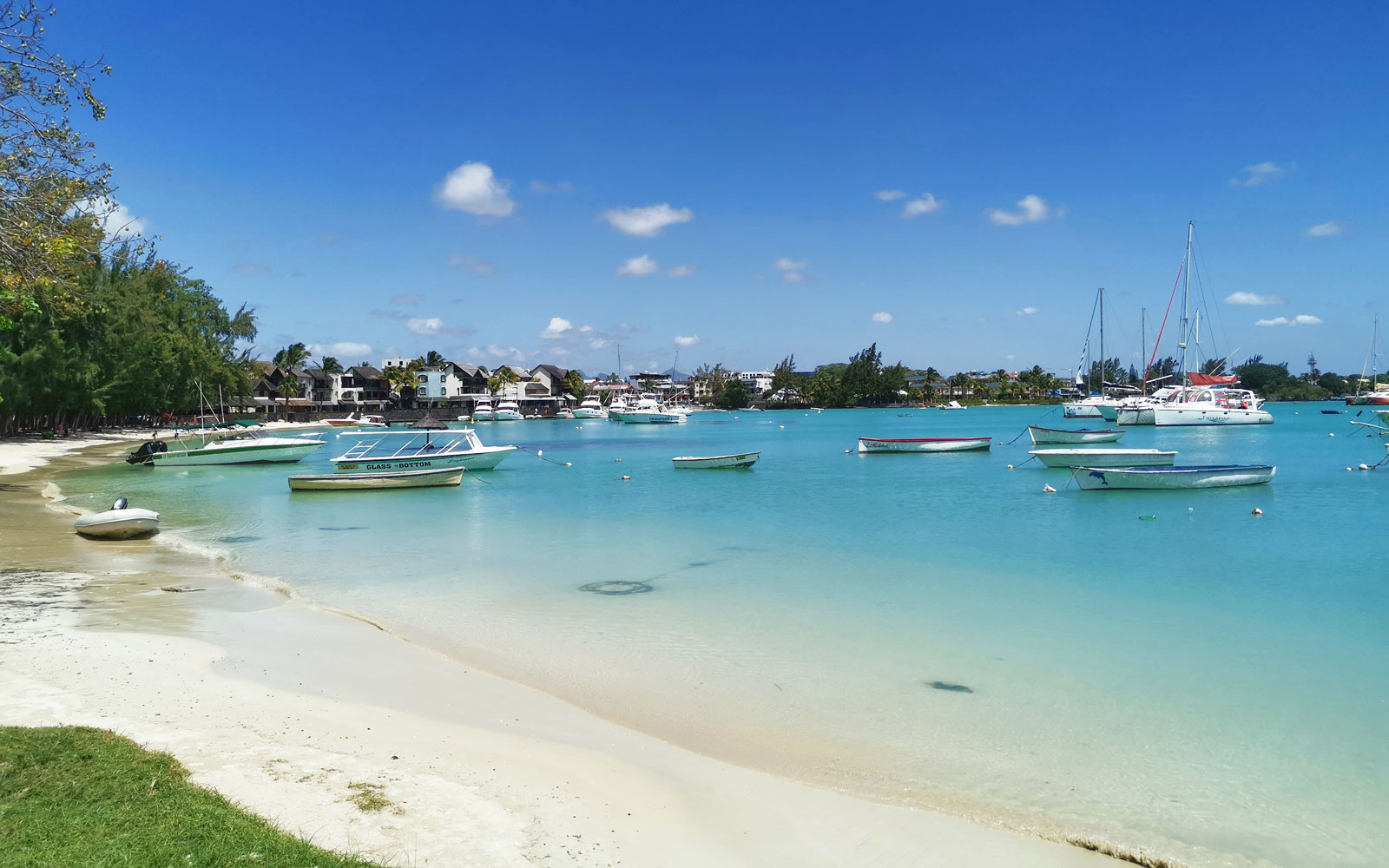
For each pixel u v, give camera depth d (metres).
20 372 63.97
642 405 135.50
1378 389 122.25
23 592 17.38
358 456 45.88
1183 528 26.81
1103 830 8.11
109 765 7.83
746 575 20.20
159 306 82.25
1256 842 7.92
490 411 148.25
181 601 16.94
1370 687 12.03
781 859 7.39
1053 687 12.15
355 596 18.03
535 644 14.36
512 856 7.00
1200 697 11.70
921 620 15.95
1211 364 102.06
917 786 9.01
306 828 7.14
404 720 10.43
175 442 55.28
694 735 10.35
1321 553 22.44
